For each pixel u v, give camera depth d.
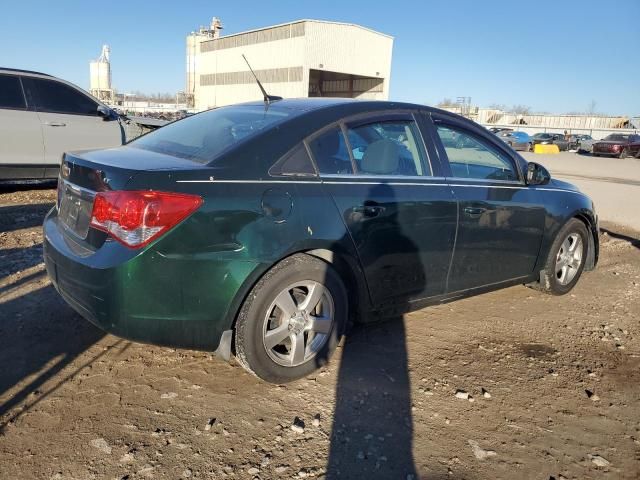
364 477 2.37
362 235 3.18
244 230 2.75
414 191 3.46
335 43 46.66
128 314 2.61
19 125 7.65
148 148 3.40
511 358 3.61
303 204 2.95
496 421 2.86
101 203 2.67
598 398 3.16
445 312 4.36
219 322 2.78
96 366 3.18
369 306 3.39
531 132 58.28
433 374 3.31
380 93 52.25
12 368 3.10
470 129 4.00
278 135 3.04
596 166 23.66
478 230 3.84
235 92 55.66
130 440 2.52
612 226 8.88
